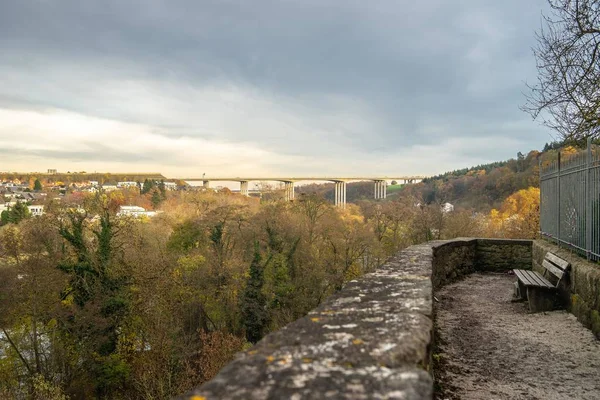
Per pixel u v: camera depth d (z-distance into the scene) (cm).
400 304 347
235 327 3425
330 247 4031
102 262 2605
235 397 176
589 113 732
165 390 2272
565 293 728
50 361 2469
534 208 2467
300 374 200
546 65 803
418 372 204
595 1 705
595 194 662
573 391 436
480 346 577
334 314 316
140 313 2680
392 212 4453
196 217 4366
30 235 2797
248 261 3675
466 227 3688
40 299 2408
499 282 1016
